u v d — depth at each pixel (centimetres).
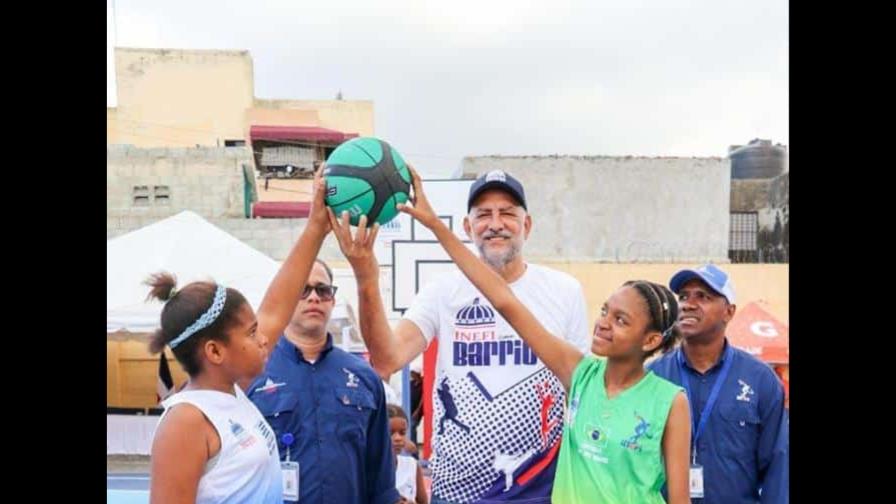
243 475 242
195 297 247
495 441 352
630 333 278
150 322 668
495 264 361
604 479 279
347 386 310
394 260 627
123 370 777
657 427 274
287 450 299
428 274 626
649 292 282
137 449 748
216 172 1045
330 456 300
